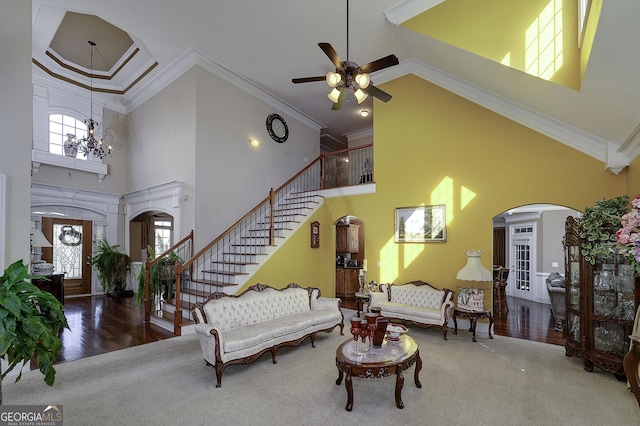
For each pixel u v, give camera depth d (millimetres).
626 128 3791
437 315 4938
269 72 7055
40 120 7348
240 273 5938
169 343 4535
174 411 2807
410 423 2627
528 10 3861
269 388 3240
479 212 5535
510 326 5715
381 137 6816
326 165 10102
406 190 6375
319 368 3746
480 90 5578
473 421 2660
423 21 4609
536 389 3232
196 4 5004
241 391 3176
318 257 7465
